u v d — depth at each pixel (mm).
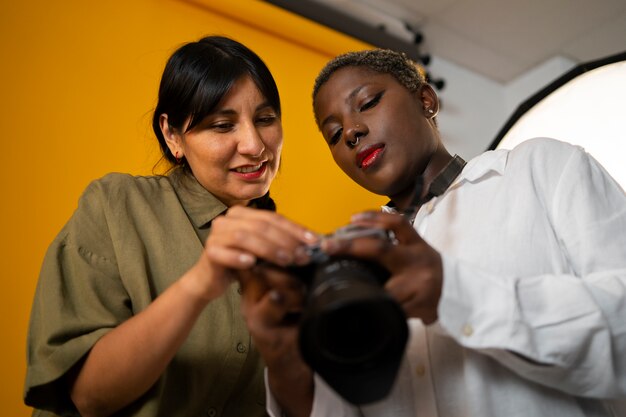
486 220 907
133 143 1793
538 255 859
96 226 1053
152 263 1048
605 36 2746
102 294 982
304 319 547
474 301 707
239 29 2125
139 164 1779
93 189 1104
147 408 935
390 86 1079
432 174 1062
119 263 1015
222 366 1000
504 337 702
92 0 1876
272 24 2168
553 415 797
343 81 1091
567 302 737
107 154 1741
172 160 1231
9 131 1627
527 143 978
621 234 844
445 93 2840
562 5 2590
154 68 1912
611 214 866
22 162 1614
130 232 1048
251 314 682
